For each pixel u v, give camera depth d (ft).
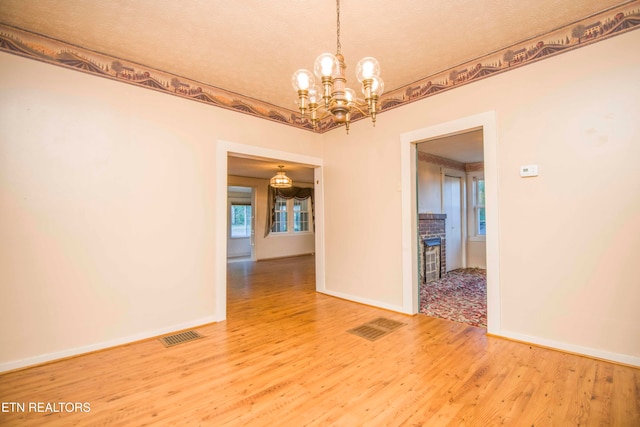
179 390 6.55
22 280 7.72
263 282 17.97
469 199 22.25
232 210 35.45
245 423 5.45
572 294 7.93
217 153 11.30
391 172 12.01
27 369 7.56
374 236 12.66
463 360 7.72
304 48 8.73
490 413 5.61
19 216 7.72
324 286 15.01
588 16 7.53
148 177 9.74
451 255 20.70
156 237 9.84
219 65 9.71
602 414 5.50
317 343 8.95
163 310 9.91
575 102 7.85
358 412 5.71
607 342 7.43
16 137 7.70
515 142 8.80
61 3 6.82
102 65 8.96
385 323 10.58
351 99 6.76
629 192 7.17
